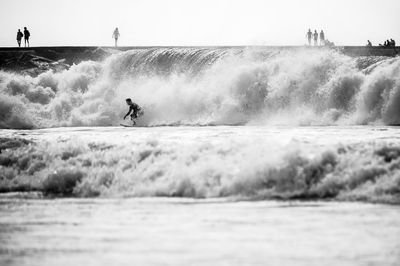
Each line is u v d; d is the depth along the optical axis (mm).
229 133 85812
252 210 48531
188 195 55281
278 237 40656
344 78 109500
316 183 53938
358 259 36031
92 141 70625
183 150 61875
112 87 137875
